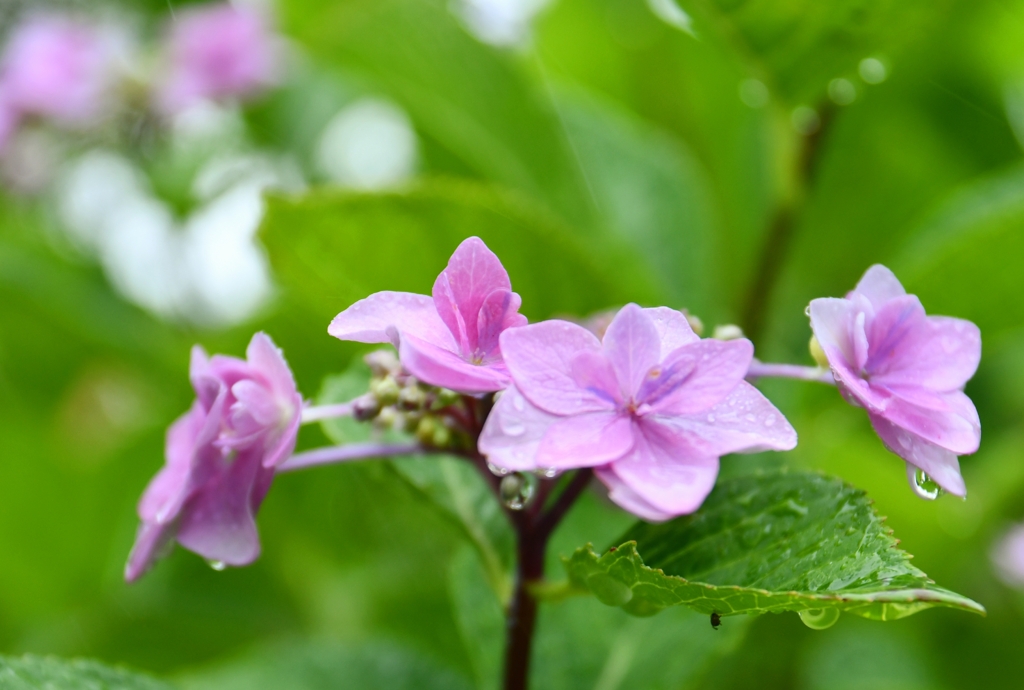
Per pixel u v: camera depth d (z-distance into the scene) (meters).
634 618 0.47
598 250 0.53
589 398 0.39
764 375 0.42
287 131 0.80
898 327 0.41
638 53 0.68
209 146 0.78
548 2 0.71
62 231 0.79
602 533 0.48
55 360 0.71
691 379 0.40
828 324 0.41
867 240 0.64
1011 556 0.57
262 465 0.42
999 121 0.61
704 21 0.50
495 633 0.47
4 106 0.78
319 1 0.75
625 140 0.60
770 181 0.55
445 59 0.56
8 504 0.61
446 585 0.55
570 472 0.43
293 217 0.47
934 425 0.40
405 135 0.76
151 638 0.58
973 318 0.50
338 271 0.48
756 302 0.52
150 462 0.63
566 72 0.72
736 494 0.41
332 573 0.64
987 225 0.48
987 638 0.57
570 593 0.42
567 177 0.56
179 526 0.42
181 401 0.62
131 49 0.83
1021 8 0.55
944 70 0.59
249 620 0.61
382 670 0.50
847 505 0.40
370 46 0.56
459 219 0.47
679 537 0.41
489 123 0.55
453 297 0.40
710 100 0.66
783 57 0.50
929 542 0.56
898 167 0.62
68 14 0.86
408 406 0.42
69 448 0.74
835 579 0.39
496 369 0.40
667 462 0.39
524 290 0.49
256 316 0.58
